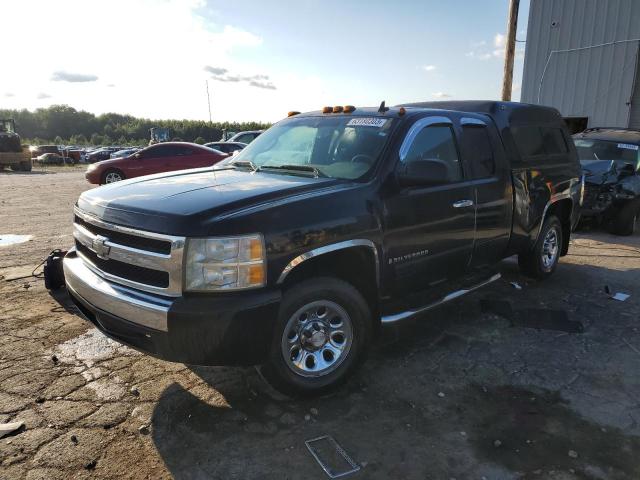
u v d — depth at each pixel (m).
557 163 5.74
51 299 5.13
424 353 4.11
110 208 3.22
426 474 2.71
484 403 3.39
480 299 5.39
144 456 2.82
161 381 3.60
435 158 4.11
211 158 16.00
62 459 2.77
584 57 14.91
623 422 3.19
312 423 3.15
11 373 3.66
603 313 5.02
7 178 22.55
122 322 3.00
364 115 4.23
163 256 2.87
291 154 4.30
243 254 2.88
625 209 8.69
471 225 4.37
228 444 2.93
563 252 6.35
